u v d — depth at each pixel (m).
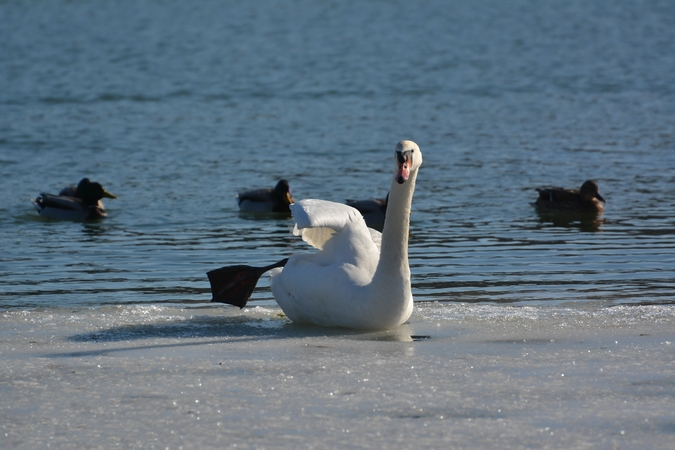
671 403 6.85
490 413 6.69
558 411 6.71
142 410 6.81
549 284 12.46
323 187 22.11
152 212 19.30
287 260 10.56
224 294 10.66
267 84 43.91
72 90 40.88
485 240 16.02
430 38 65.69
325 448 6.06
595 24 75.00
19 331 9.60
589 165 24.56
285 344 8.95
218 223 18.25
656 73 47.00
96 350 8.71
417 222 17.70
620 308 10.61
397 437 6.24
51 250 15.55
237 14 85.56
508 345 8.80
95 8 89.31
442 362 8.10
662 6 89.75
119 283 12.80
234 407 6.86
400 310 9.41
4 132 29.72
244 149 27.58
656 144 27.72
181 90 41.69
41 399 7.08
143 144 28.30
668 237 16.17
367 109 36.19
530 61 52.88
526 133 30.25
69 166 24.73
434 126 32.00
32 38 63.38
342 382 7.47
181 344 8.98
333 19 80.88
